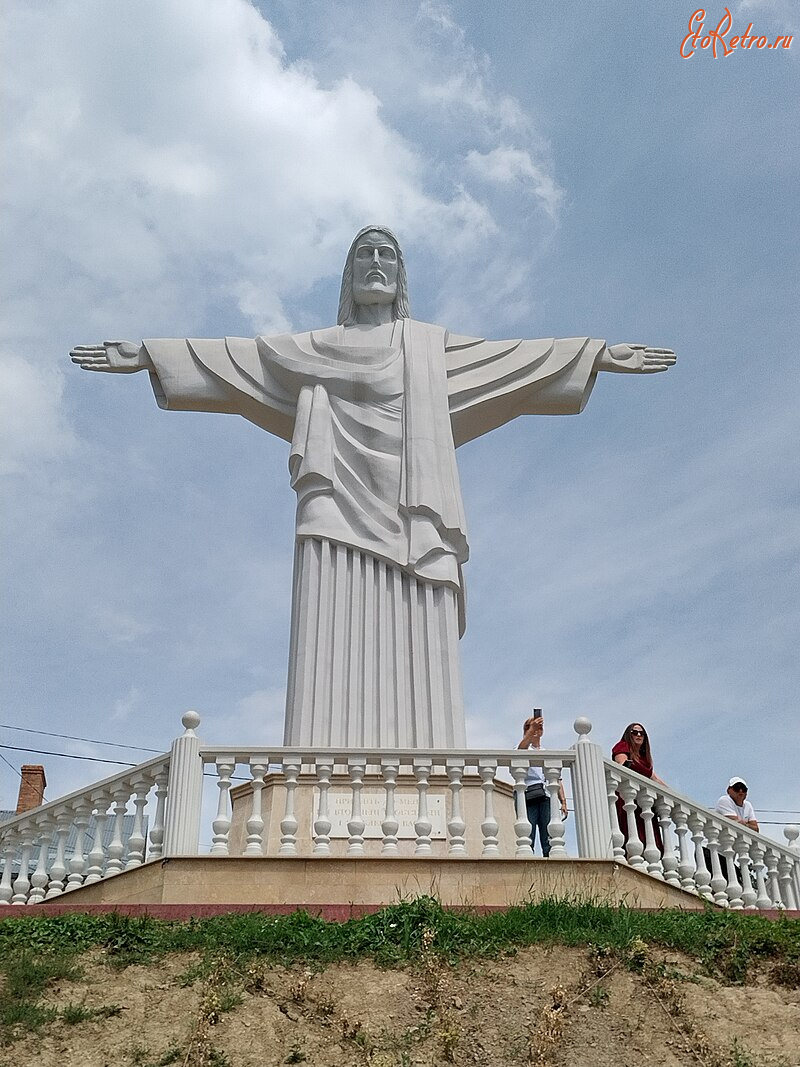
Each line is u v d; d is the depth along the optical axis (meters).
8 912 12.48
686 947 11.08
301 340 21.67
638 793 14.61
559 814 14.16
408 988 10.46
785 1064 9.16
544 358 22.47
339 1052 9.51
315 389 20.88
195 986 10.38
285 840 13.69
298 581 19.66
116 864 14.02
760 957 10.95
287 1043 9.61
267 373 21.52
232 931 11.28
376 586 19.48
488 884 13.34
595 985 10.42
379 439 20.39
